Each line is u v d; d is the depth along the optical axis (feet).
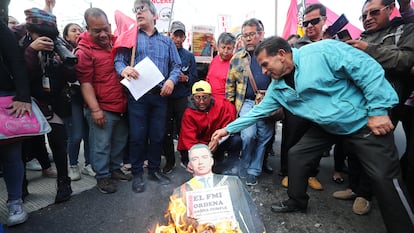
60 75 7.90
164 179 9.75
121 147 10.07
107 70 8.69
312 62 6.23
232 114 10.10
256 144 9.78
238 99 10.12
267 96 7.58
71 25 11.57
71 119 10.16
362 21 7.74
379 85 5.71
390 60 6.43
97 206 8.24
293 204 7.97
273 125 9.78
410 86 7.19
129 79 8.09
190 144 10.03
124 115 9.71
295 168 7.73
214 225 5.55
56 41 7.39
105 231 7.04
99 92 8.69
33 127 6.70
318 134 7.51
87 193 9.12
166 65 9.16
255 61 9.73
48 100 7.93
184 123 10.26
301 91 6.44
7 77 6.79
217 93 11.14
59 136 8.19
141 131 8.97
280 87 6.84
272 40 6.44
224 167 10.58
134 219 7.55
